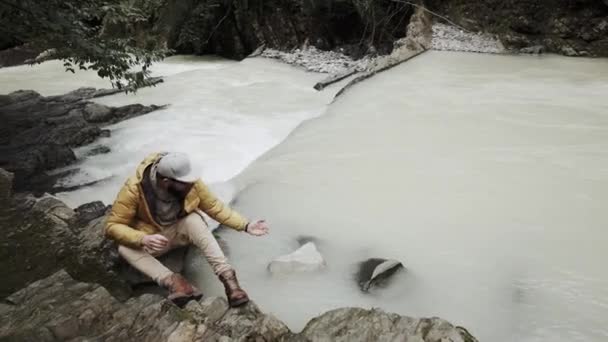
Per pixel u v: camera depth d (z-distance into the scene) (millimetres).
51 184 6621
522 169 5348
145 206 3592
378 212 4641
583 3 11500
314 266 3832
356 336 2904
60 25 6801
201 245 3553
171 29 16047
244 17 15836
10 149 7508
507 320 3285
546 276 3664
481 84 8945
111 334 2920
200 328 2969
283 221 4570
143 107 9461
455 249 4035
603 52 11195
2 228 4355
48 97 10359
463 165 5523
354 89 9180
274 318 3066
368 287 3635
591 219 4348
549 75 9453
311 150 6266
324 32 14938
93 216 4738
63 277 3471
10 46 14414
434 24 13164
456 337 2812
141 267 3545
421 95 8398
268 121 8680
